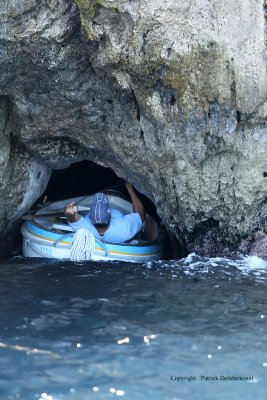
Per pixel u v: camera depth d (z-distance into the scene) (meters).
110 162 10.56
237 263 10.12
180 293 8.63
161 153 9.60
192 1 8.23
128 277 9.39
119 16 8.20
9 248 11.55
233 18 8.38
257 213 10.00
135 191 12.09
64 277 9.42
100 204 10.62
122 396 5.92
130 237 10.97
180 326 7.46
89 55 8.81
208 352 6.79
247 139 9.23
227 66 8.55
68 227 11.02
